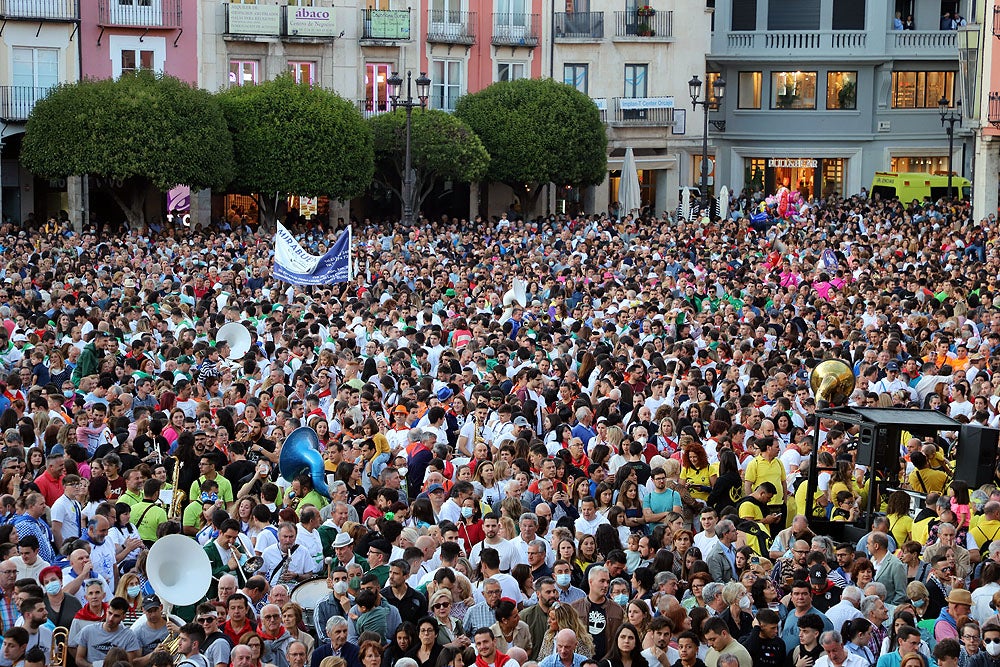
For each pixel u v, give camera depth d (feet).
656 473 62.59
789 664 49.21
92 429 71.36
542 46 257.75
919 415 64.59
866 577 54.39
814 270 138.51
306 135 209.97
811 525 63.77
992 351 94.99
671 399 80.69
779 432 74.23
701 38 265.34
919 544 56.39
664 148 265.95
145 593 52.54
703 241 168.04
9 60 211.20
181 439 64.64
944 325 101.60
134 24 220.43
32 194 218.59
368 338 100.99
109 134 194.39
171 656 45.29
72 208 211.82
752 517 64.18
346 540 54.24
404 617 50.26
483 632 46.01
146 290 116.16
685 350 92.38
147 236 184.34
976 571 57.21
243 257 147.54
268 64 232.73
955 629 50.03
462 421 76.33
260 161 209.87
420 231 178.60
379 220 241.76
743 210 245.04
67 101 196.13
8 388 83.30
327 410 81.46
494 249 156.25
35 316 103.19
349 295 123.13
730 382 83.46
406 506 61.00
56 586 49.44
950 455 69.31
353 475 65.00
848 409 64.95
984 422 74.74
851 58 268.41
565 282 126.72
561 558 53.67
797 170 275.39
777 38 269.64
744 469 67.87
